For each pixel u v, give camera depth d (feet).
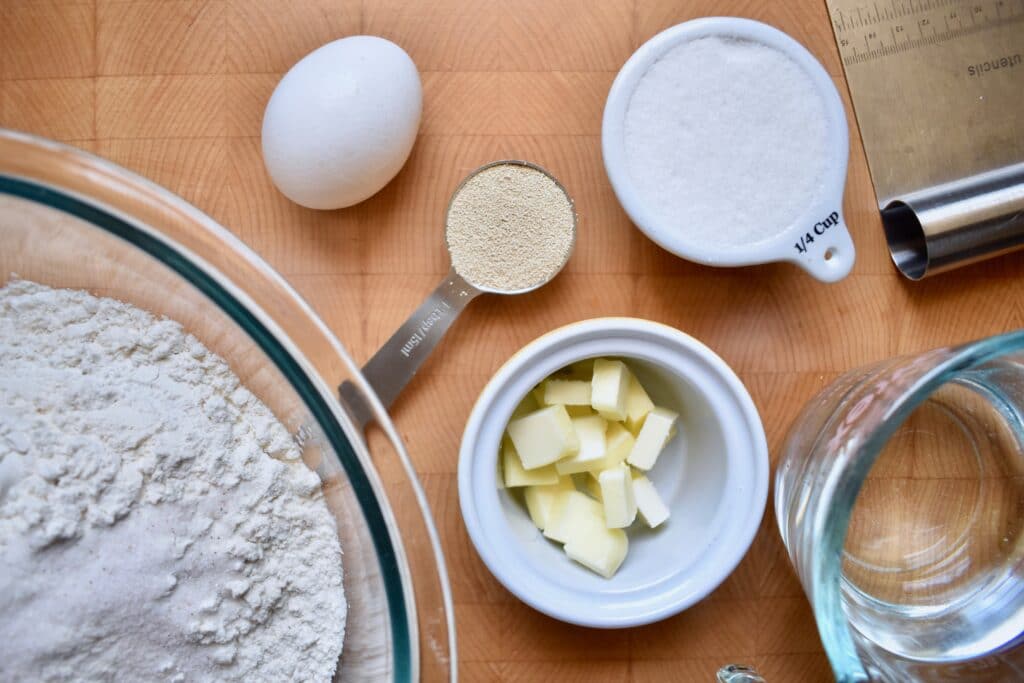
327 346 1.08
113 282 1.12
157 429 1.06
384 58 1.13
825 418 1.13
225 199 1.19
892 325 1.21
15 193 1.09
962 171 1.21
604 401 1.15
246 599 1.07
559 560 1.18
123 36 1.18
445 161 1.20
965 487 1.20
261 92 1.19
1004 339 0.97
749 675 1.15
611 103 1.14
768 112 1.17
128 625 1.02
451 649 1.07
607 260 1.21
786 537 1.14
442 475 1.20
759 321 1.21
